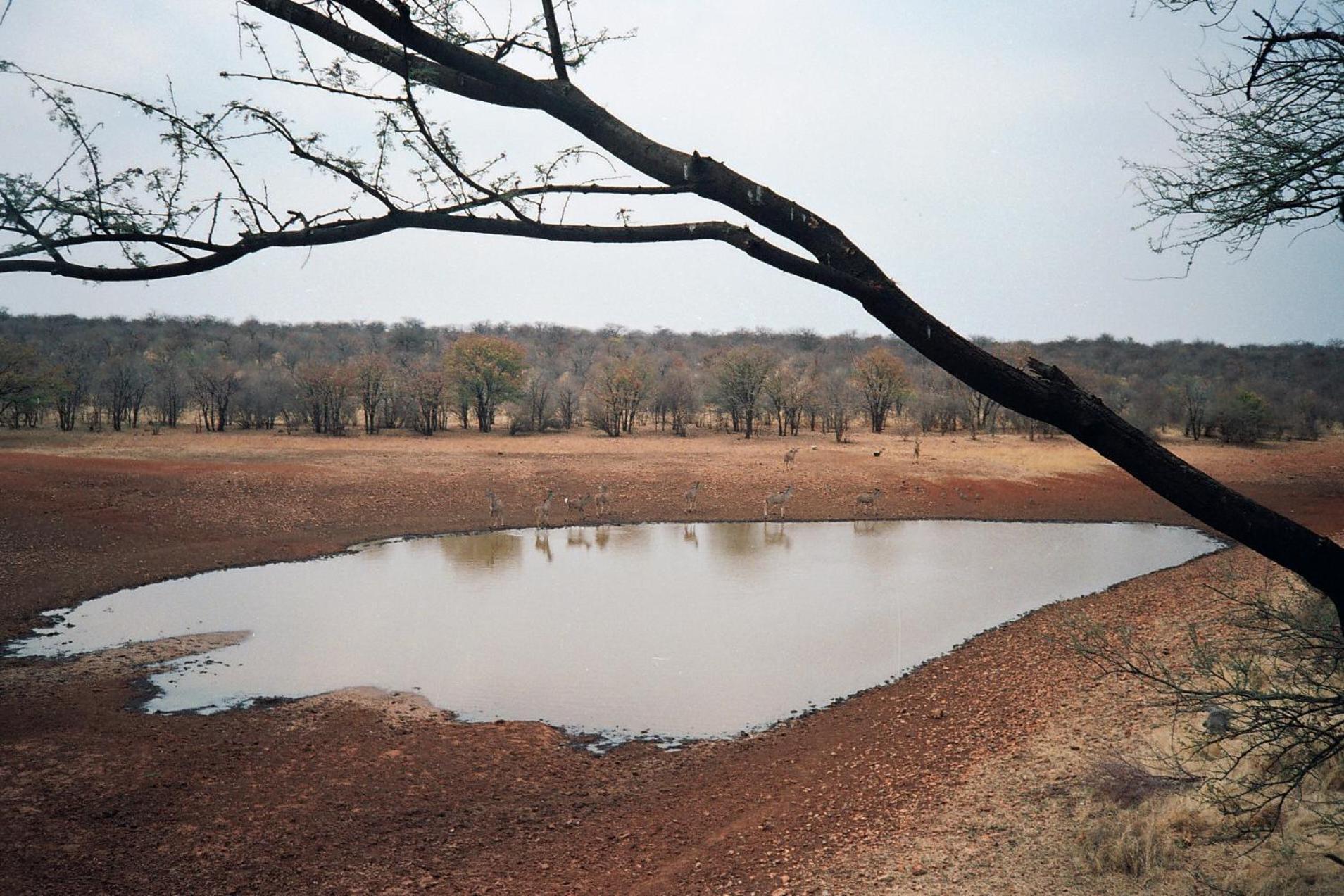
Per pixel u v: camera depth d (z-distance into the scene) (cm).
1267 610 623
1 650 2031
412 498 4100
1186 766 1034
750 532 3794
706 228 350
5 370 5656
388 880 1041
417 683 1795
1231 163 475
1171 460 347
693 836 1136
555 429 7450
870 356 7631
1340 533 3234
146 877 1055
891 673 1850
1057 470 5066
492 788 1321
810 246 347
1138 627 1933
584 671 1869
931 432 7450
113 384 6391
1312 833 799
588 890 994
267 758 1427
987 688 1670
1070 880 845
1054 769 1169
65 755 1431
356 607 2430
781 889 935
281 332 13362
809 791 1263
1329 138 455
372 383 6794
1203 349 13800
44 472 3838
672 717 1614
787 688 1766
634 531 3797
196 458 4656
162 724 1575
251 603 2466
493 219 342
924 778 1251
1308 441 6838
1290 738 688
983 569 2978
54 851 1118
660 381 7894
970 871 907
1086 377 7331
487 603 2469
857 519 4109
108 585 2652
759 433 7206
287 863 1090
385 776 1362
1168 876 809
